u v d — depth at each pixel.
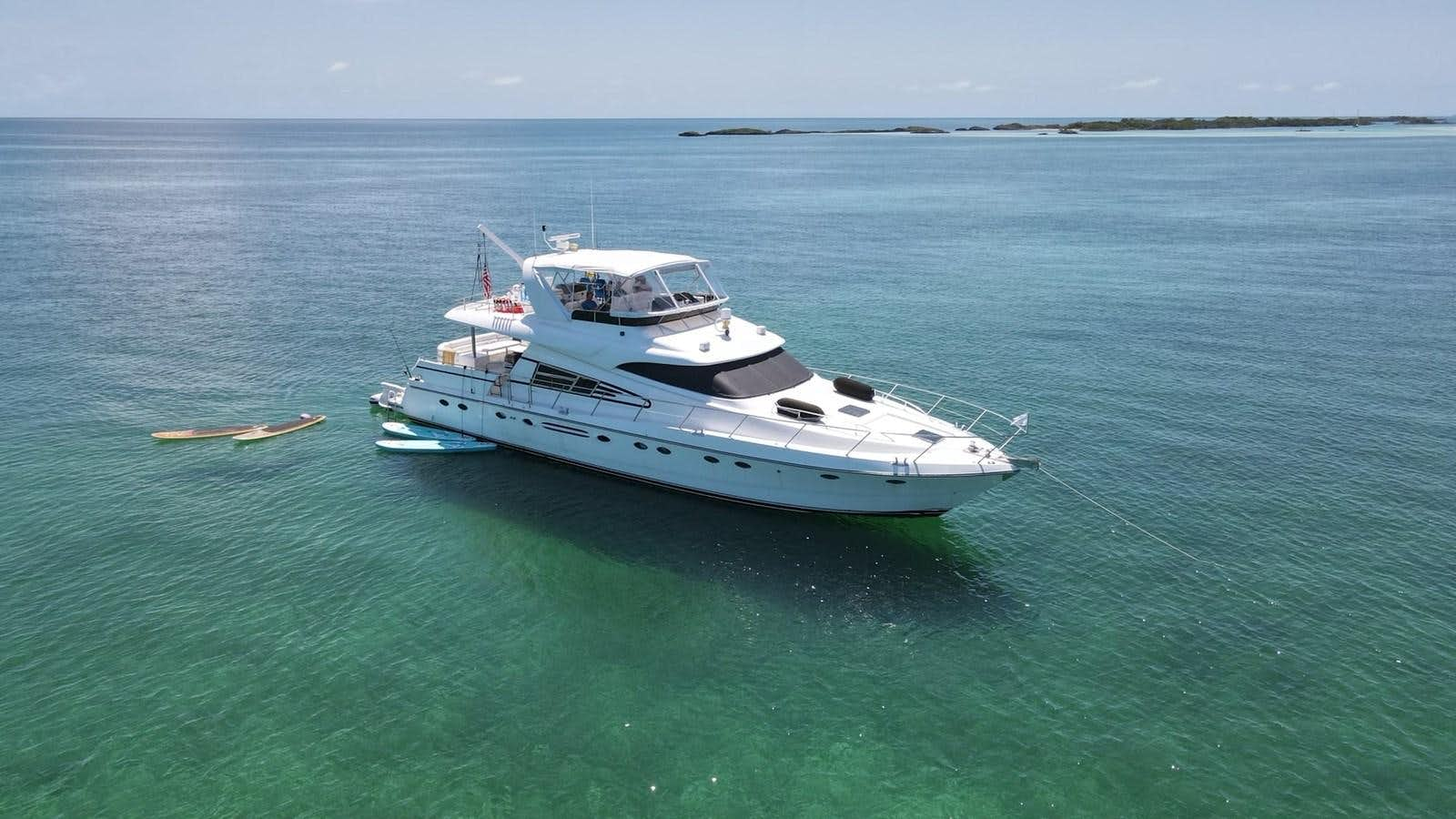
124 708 16.41
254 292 49.50
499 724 16.17
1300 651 18.11
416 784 14.78
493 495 25.22
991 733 16.09
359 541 22.73
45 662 17.66
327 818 14.10
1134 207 91.06
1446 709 16.39
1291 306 46.16
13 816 13.98
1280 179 117.69
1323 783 14.82
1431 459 26.67
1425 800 14.43
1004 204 95.44
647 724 16.25
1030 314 44.84
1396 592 19.97
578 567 21.58
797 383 25.11
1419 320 42.75
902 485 22.11
